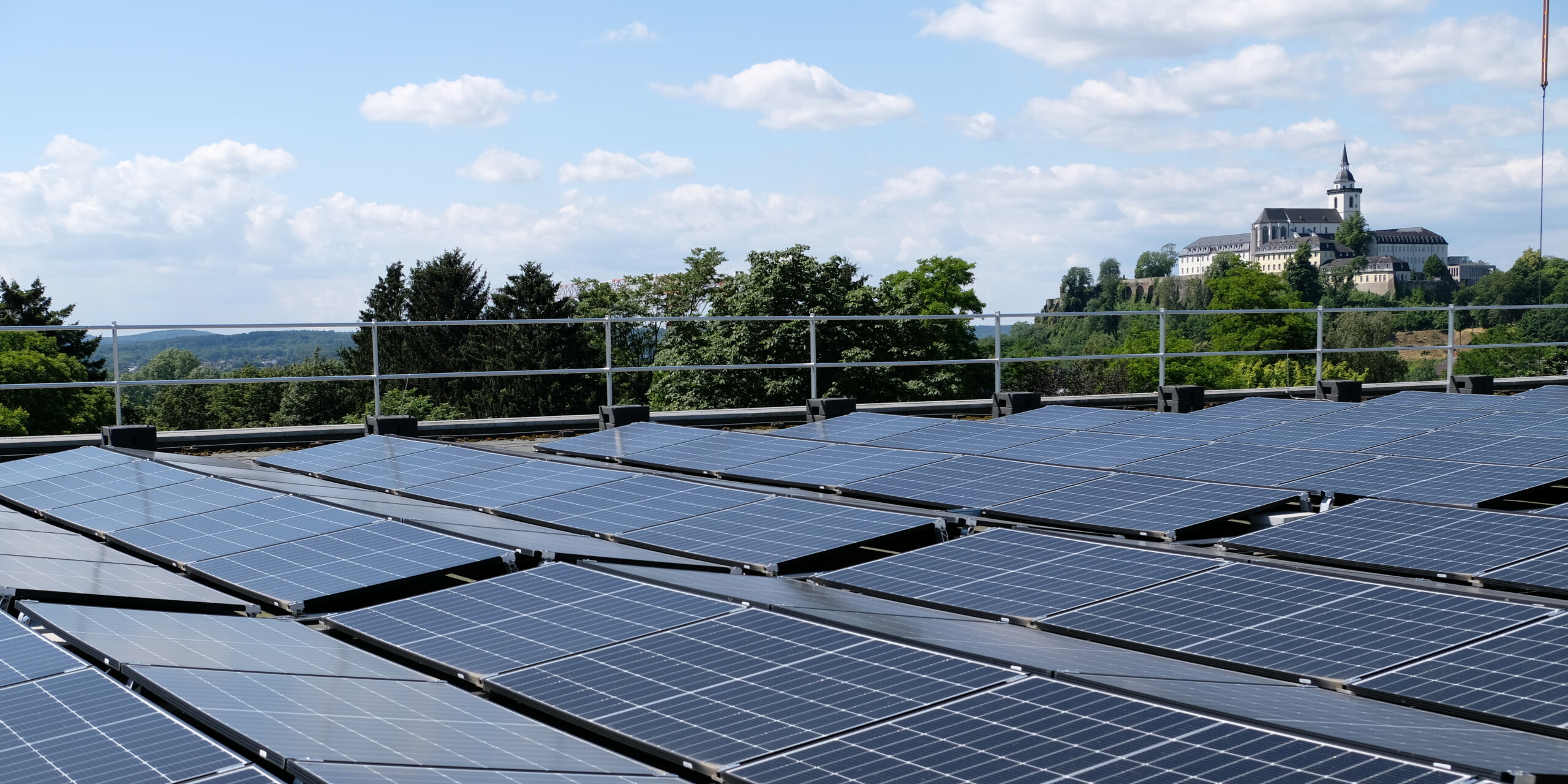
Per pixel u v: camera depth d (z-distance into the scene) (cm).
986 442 1213
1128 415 1412
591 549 752
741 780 372
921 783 358
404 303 9288
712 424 1648
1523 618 522
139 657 481
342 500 930
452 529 789
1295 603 570
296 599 641
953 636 527
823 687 450
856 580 680
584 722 436
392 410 6750
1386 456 1014
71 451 1295
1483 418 1297
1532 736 412
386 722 419
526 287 8088
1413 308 1947
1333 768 349
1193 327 9375
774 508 866
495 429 1546
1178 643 535
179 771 365
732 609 558
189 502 948
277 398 8581
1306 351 1830
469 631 557
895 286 7938
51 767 374
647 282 9012
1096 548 692
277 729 399
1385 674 479
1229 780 346
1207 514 805
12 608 592
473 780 357
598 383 7356
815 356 1638
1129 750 371
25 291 7931
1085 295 16312
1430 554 673
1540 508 917
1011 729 394
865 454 1129
